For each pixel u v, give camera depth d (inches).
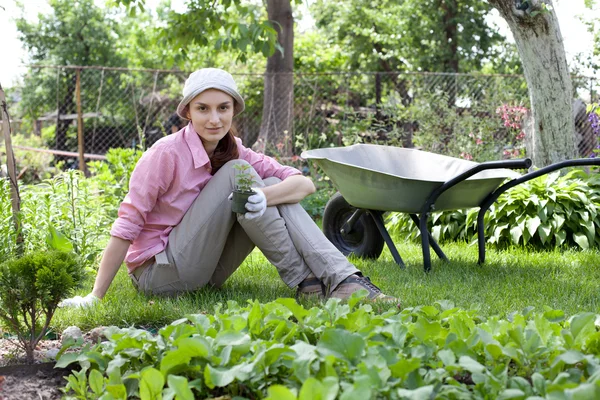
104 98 906.1
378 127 377.1
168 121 677.9
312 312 84.4
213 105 124.3
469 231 220.8
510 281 152.2
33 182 514.3
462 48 842.8
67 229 178.4
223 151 131.1
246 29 317.7
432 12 839.7
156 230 129.0
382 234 172.7
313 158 167.5
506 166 147.6
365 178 160.6
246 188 121.9
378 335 75.4
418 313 87.7
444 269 167.6
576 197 210.5
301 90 530.0
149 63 968.9
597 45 382.3
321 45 876.0
